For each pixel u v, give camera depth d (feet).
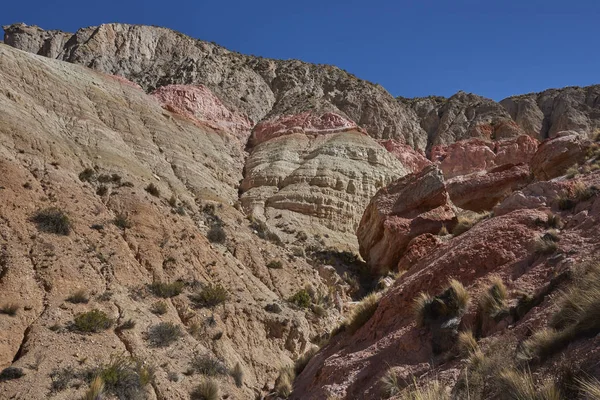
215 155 164.66
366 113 241.14
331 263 112.78
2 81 107.65
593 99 282.36
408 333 25.45
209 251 85.92
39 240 64.28
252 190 156.04
